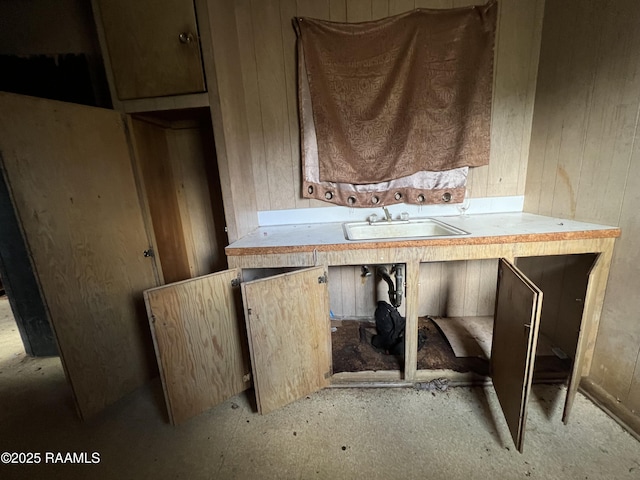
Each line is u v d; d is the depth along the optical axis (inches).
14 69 69.7
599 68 55.4
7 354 84.9
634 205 50.6
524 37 70.6
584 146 59.9
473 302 88.9
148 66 58.0
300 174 79.3
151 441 53.8
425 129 73.7
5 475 48.7
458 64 70.1
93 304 58.4
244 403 61.7
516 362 46.9
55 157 51.8
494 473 44.8
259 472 46.9
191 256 87.2
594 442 49.0
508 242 54.9
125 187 62.9
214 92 58.5
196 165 81.8
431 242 55.2
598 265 53.1
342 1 69.2
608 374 57.1
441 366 66.9
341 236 64.0
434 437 51.5
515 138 76.1
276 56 72.6
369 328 85.0
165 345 51.1
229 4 66.2
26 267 76.0
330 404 60.2
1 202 71.1
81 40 68.3
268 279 52.4
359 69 70.4
